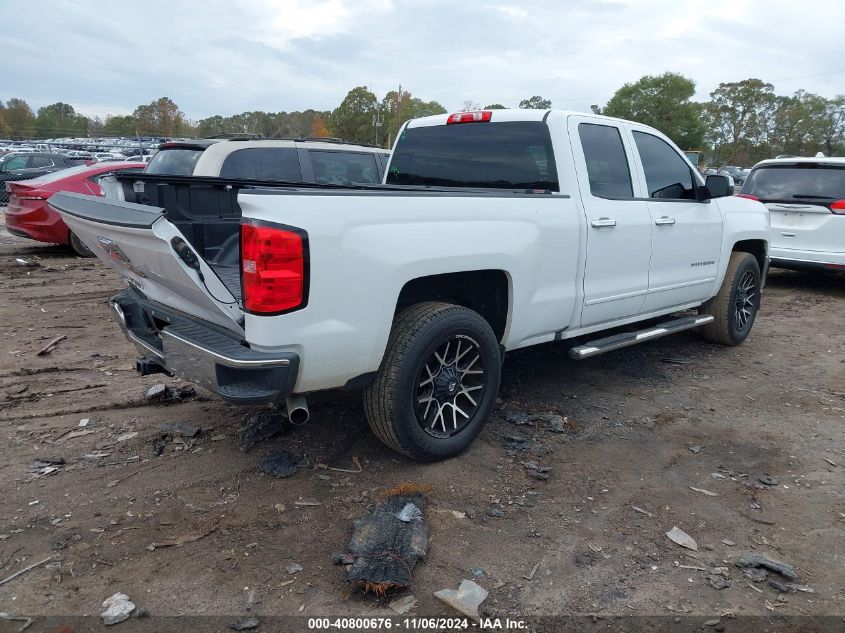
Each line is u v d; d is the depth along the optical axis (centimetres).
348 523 321
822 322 779
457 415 391
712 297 617
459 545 308
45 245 1246
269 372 301
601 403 493
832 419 473
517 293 399
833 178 919
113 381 509
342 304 315
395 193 336
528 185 453
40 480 355
